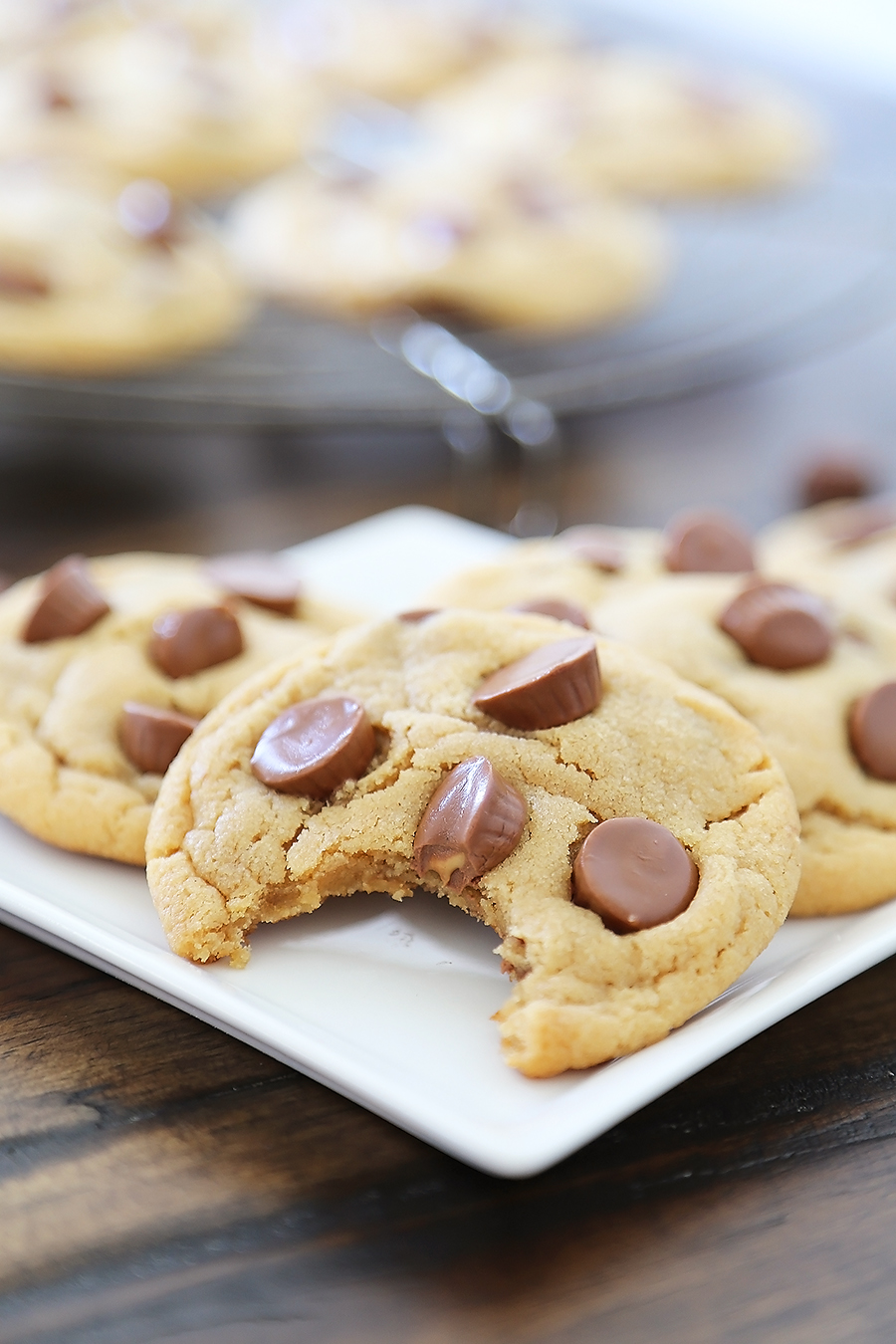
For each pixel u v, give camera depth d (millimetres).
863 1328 359
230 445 637
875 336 790
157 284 639
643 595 447
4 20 930
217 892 393
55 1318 358
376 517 574
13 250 622
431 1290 362
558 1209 370
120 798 415
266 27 1040
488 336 677
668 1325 358
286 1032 375
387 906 405
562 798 396
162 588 450
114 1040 391
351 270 689
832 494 589
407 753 400
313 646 418
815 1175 375
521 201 717
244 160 842
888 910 402
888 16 1159
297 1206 370
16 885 402
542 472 592
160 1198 371
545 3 1270
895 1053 392
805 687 428
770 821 397
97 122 818
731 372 619
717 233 806
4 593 465
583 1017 375
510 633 414
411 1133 378
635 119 883
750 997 382
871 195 862
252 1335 357
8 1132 378
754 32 1239
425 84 1020
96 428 626
